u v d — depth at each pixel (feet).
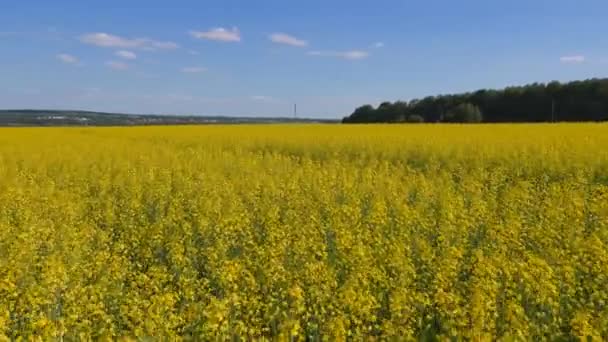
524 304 22.12
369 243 30.17
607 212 38.04
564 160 61.82
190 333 19.42
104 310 20.97
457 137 94.84
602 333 18.81
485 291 20.62
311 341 19.54
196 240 33.76
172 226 35.70
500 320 20.15
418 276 24.91
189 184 52.08
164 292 22.77
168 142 106.73
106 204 43.70
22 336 18.22
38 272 26.21
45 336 17.44
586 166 57.77
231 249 31.60
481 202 40.65
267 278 23.71
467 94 307.37
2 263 26.09
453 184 53.06
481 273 22.74
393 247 27.22
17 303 21.24
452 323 18.56
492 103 288.51
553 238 30.50
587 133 98.07
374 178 56.24
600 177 56.85
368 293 21.17
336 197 47.98
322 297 20.76
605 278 23.38
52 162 68.90
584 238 31.94
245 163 68.28
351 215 36.83
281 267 23.85
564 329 20.71
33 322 18.35
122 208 43.39
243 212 38.96
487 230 33.24
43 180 57.26
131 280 25.20
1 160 69.05
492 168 63.46
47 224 36.09
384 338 18.79
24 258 27.27
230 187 49.03
